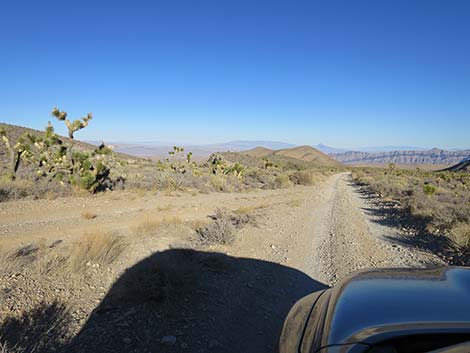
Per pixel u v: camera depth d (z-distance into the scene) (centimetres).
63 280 552
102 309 462
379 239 1039
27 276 550
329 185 3884
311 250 874
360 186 3881
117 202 1438
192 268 576
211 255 691
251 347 409
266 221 1242
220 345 407
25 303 460
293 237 1012
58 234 856
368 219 1452
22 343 371
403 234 1121
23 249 693
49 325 413
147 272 519
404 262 784
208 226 909
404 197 2144
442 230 1068
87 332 410
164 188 1958
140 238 826
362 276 297
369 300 240
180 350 392
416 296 236
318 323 246
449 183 4228
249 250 823
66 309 459
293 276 665
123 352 379
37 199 1336
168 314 461
